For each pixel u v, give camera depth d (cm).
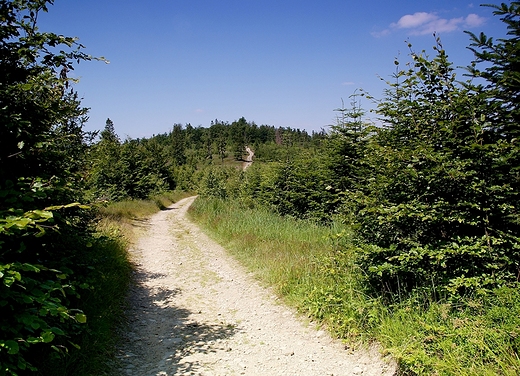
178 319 594
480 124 438
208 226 1569
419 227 480
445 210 443
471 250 418
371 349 443
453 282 411
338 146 1147
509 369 312
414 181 473
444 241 451
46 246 386
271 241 1030
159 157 4659
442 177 443
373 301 507
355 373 407
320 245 892
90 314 483
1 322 262
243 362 442
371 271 497
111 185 2344
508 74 408
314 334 517
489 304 389
